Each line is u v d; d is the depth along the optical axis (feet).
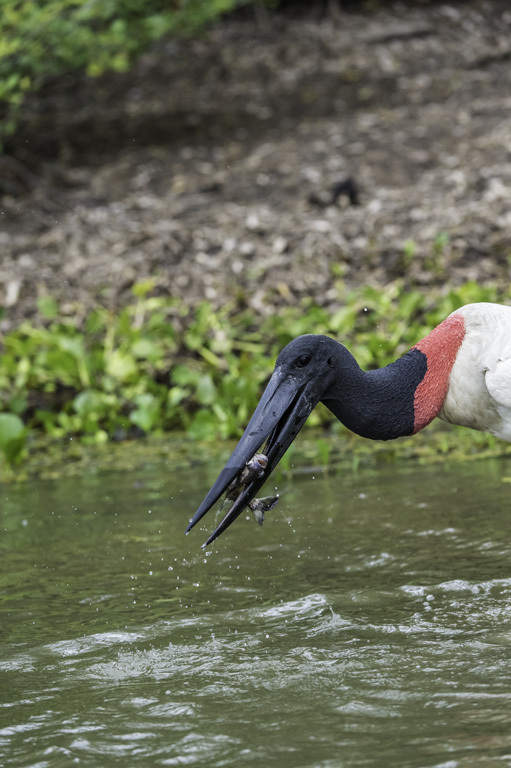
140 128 68.08
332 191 53.47
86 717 15.67
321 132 64.28
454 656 17.29
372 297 40.55
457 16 77.41
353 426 20.88
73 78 74.08
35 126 68.28
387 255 46.62
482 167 54.39
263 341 41.73
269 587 21.62
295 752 14.07
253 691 16.38
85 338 43.19
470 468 29.78
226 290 45.65
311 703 15.74
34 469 33.86
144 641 18.97
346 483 29.35
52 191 60.34
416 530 24.58
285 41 77.46
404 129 62.13
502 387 20.75
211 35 79.56
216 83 72.79
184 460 33.71
